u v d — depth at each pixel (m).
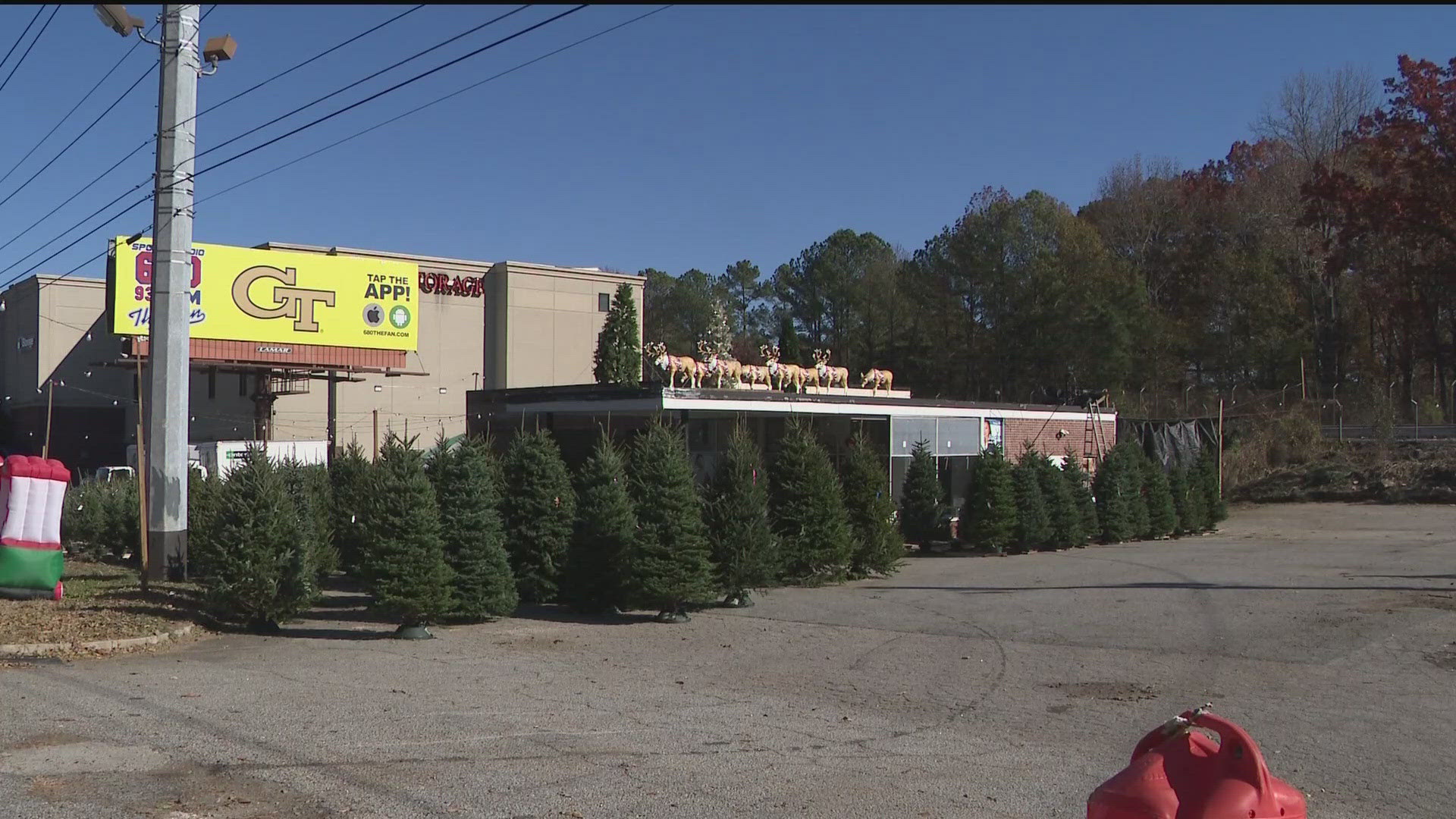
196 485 20.80
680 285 87.44
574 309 54.00
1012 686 10.73
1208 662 11.88
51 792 6.63
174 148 17.05
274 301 43.00
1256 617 14.84
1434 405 49.25
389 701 9.67
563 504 17.16
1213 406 49.25
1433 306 54.53
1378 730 8.89
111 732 8.21
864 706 9.81
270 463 17.28
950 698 10.16
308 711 9.13
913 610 16.28
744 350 79.94
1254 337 57.81
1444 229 45.84
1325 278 57.06
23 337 59.78
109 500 23.78
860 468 20.88
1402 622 14.14
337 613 16.34
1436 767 7.84
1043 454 28.08
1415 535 28.22
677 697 10.12
